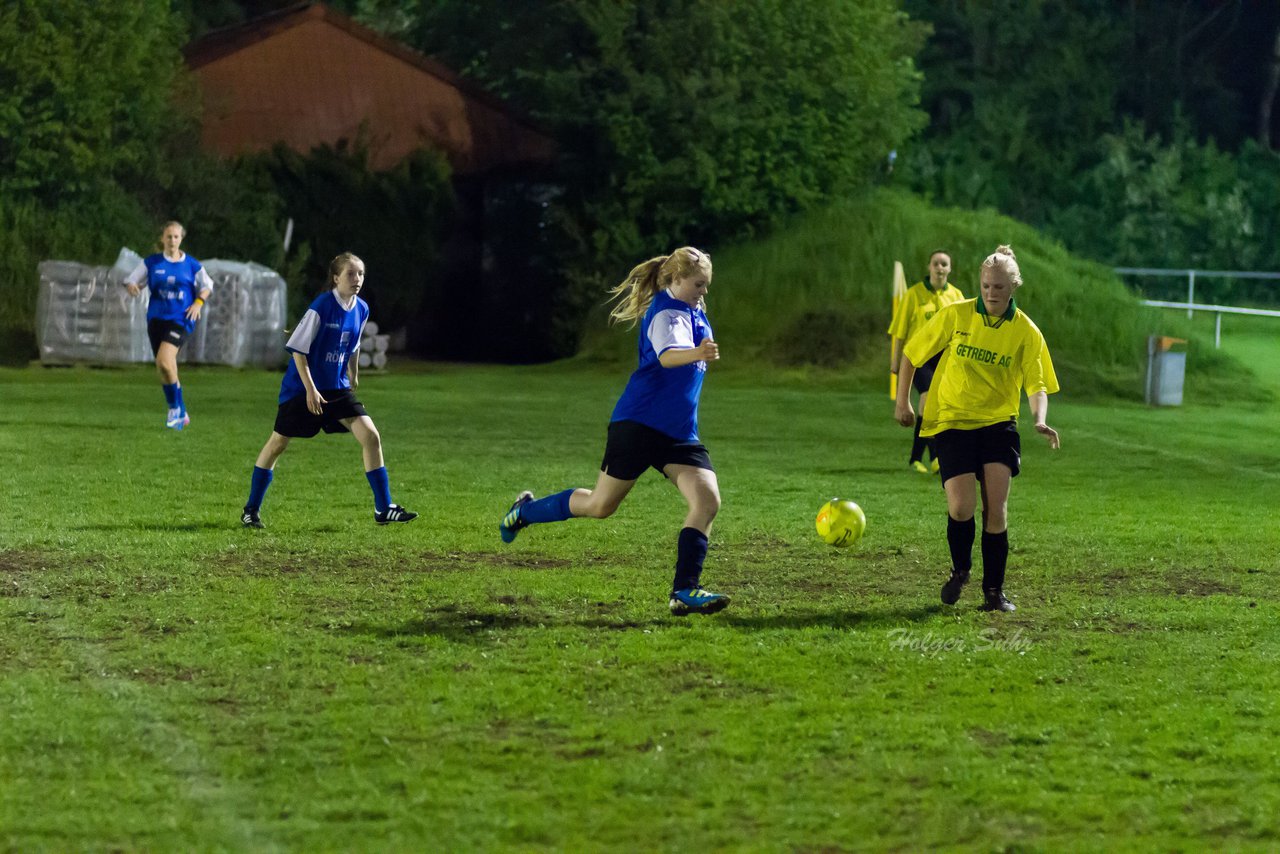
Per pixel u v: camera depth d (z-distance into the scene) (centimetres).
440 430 2867
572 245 5462
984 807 761
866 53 5444
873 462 2498
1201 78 8162
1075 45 7638
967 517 1277
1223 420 3641
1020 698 968
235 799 751
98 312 4297
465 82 5797
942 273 2255
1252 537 1733
